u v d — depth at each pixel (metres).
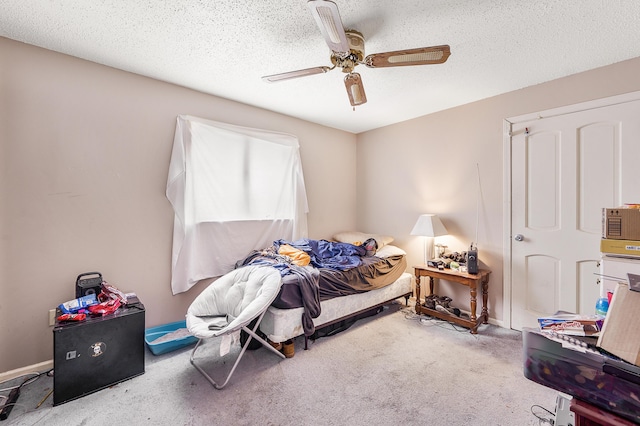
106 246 2.24
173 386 1.83
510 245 2.70
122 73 2.30
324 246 3.01
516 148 2.66
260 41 1.92
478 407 1.63
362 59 1.81
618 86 2.15
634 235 1.17
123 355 1.87
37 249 1.98
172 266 2.53
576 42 1.91
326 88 2.64
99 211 2.21
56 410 1.60
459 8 1.59
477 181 2.93
